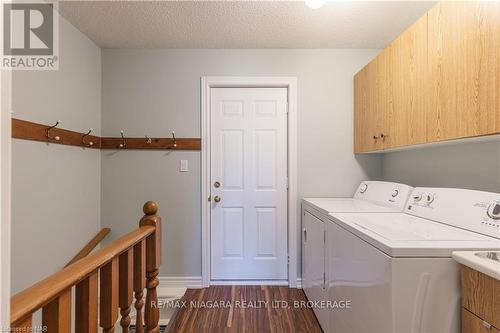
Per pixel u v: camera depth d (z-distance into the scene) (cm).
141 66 245
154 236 124
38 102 170
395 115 174
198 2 175
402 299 95
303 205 239
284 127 252
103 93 245
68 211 201
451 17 124
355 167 250
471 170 151
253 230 253
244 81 245
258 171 253
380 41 231
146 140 245
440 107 132
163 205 247
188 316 200
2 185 44
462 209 129
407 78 160
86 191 224
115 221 246
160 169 247
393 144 176
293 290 240
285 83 246
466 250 96
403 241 103
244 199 253
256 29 210
